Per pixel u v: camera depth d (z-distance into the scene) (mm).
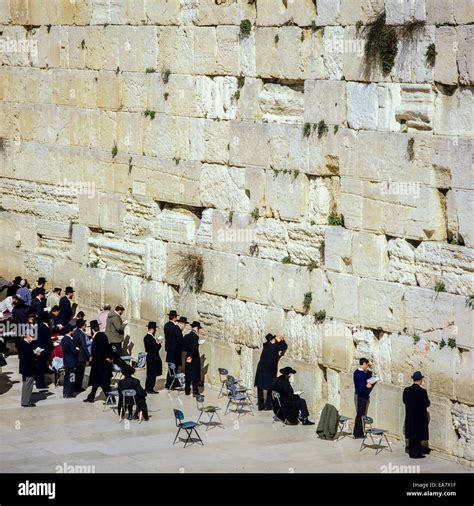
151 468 44031
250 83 52781
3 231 67500
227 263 54188
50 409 51750
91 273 61812
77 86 61656
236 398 50312
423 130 46188
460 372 44906
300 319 50969
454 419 45188
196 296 55750
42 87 63875
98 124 60594
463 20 44281
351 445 46656
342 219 49344
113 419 50250
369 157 47781
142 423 49625
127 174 59156
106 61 59750
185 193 56094
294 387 50969
